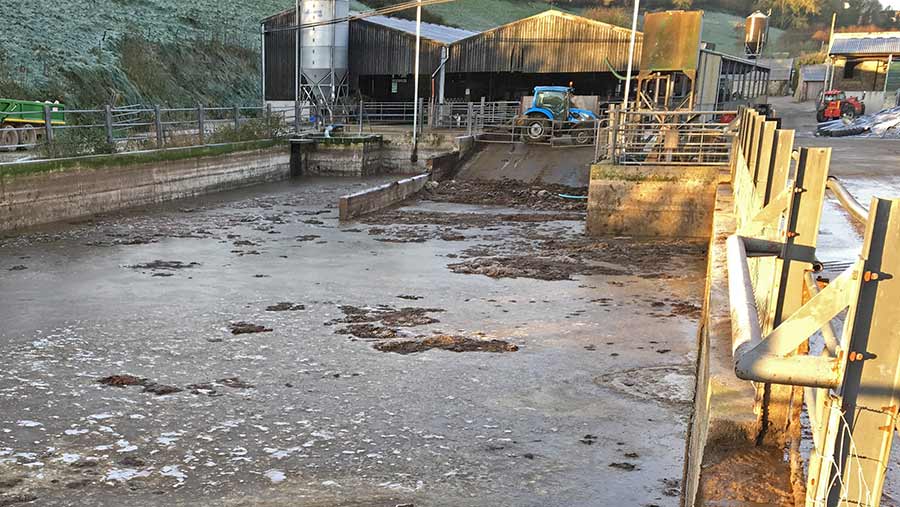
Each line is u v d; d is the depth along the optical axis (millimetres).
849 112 47312
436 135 35031
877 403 2086
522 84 46969
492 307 11711
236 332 10188
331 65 40938
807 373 2100
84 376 8383
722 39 120188
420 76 46406
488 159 30859
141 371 8570
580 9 129000
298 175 33781
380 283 13406
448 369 8711
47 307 11445
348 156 33719
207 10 61344
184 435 6852
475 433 6941
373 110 45906
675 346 9641
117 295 12273
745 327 2264
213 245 17250
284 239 18203
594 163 18656
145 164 23562
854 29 143500
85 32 45500
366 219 21547
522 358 9133
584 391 8023
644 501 5688
